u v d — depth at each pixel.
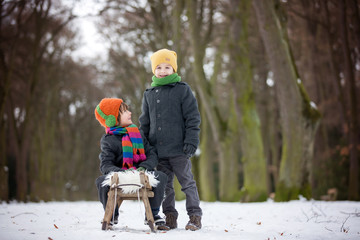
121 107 4.71
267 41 13.20
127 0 20.58
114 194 4.12
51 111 30.33
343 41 17.64
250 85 18.12
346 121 19.84
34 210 8.00
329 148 24.39
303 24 22.52
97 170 41.84
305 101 13.26
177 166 4.67
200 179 21.78
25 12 21.58
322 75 23.69
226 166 20.72
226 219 6.66
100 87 36.09
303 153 13.10
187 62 22.33
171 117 4.73
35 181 27.84
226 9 21.36
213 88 22.19
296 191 13.03
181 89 4.82
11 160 35.47
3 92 18.67
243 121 17.67
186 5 19.58
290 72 13.08
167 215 4.73
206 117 22.23
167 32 20.09
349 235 4.34
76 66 30.66
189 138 4.60
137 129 4.66
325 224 5.53
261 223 5.80
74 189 39.00
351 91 17.41
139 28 21.81
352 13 18.56
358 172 16.92
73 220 5.98
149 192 4.19
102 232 4.00
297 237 4.17
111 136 4.58
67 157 37.34
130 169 4.25
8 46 22.31
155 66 5.00
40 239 3.73
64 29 26.25
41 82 27.20
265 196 16.94
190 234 3.99
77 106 37.81
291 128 13.15
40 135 28.56
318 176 24.64
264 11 13.05
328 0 20.05
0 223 5.43
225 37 21.95
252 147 17.34
